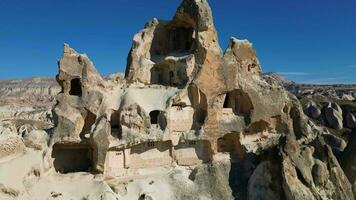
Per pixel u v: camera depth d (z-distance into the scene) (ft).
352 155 145.18
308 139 154.40
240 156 139.64
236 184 130.31
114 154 124.98
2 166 101.71
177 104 134.51
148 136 126.93
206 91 135.03
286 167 118.21
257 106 141.08
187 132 134.21
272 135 145.28
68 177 119.75
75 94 134.62
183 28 166.91
